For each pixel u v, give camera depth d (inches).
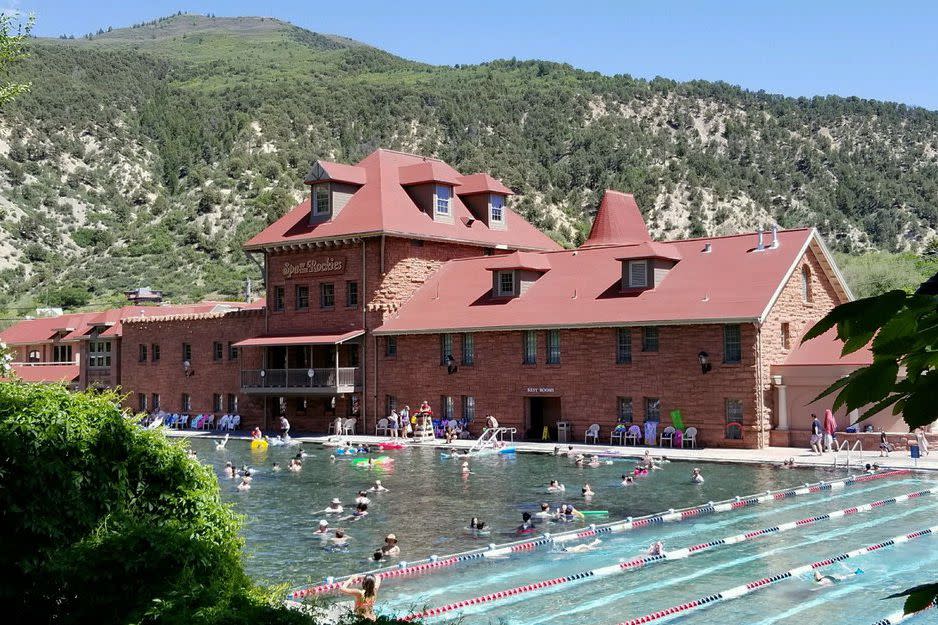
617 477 1499.8
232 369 2667.3
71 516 512.7
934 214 6441.9
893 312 129.3
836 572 842.2
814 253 1994.3
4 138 6437.0
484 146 7342.5
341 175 2437.3
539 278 2220.7
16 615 503.8
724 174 7066.9
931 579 810.8
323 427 2465.6
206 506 560.4
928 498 1256.2
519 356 2107.5
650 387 1916.8
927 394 127.9
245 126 6963.6
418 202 2477.9
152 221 6013.8
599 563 900.0
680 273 2001.7
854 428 1732.3
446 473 1594.5
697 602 752.3
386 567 893.8
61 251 5684.1
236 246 5452.8
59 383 577.3
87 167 6555.1
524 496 1318.9
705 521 1109.7
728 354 1833.2
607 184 6638.8
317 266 2452.0
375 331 2313.0
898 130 7770.7
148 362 2906.0
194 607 430.9
